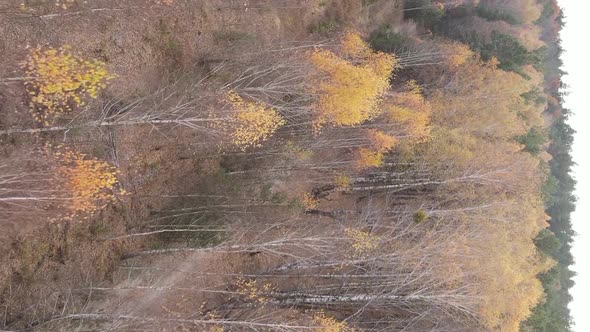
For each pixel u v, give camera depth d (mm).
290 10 21750
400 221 20969
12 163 12391
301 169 20922
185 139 17125
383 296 19016
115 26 15117
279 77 17391
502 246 22797
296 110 18828
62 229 13867
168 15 16766
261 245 16844
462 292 20422
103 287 14789
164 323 15727
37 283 13188
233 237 17203
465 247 21516
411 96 22641
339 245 20078
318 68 18188
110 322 14664
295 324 17000
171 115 15172
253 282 17703
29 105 12781
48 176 12773
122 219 15562
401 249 20656
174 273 17062
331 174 22359
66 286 13852
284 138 20156
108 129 14797
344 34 22234
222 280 18531
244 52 18469
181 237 16797
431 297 18844
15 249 12766
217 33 18234
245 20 19656
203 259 18016
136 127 15805
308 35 22359
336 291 20047
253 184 19172
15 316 12680
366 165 22219
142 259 16109
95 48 14492
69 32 13883
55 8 13602
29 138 12852
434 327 19938
